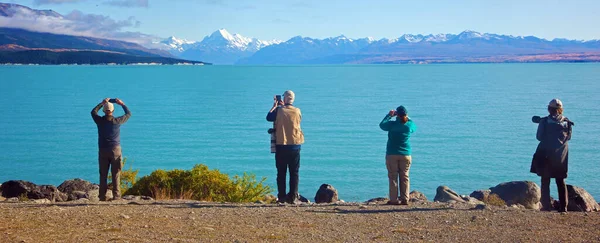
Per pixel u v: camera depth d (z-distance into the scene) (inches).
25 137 2210.9
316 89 6131.9
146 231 333.1
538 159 437.1
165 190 564.1
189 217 382.9
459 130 2399.1
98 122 501.7
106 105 498.3
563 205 432.1
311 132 2335.1
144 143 2027.6
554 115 435.5
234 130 2428.6
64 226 343.6
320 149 1838.1
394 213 411.8
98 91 5664.4
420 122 2741.1
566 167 430.6
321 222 375.2
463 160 1625.2
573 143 1963.6
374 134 2258.9
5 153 1798.7
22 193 562.9
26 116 3090.6
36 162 1638.8
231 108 3646.7
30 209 405.4
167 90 5940.0
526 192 625.3
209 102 4207.7
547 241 319.9
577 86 6373.0
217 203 470.6
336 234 337.4
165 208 424.5
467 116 3048.7
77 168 1547.7
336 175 1400.1
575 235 336.2
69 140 2122.3
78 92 5492.1
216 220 376.2
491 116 3041.3
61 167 1561.3
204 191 574.2
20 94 5152.6
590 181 1322.6
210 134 2289.6
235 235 327.6
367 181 1326.3
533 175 1407.5
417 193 625.0
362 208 439.5
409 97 4724.4
